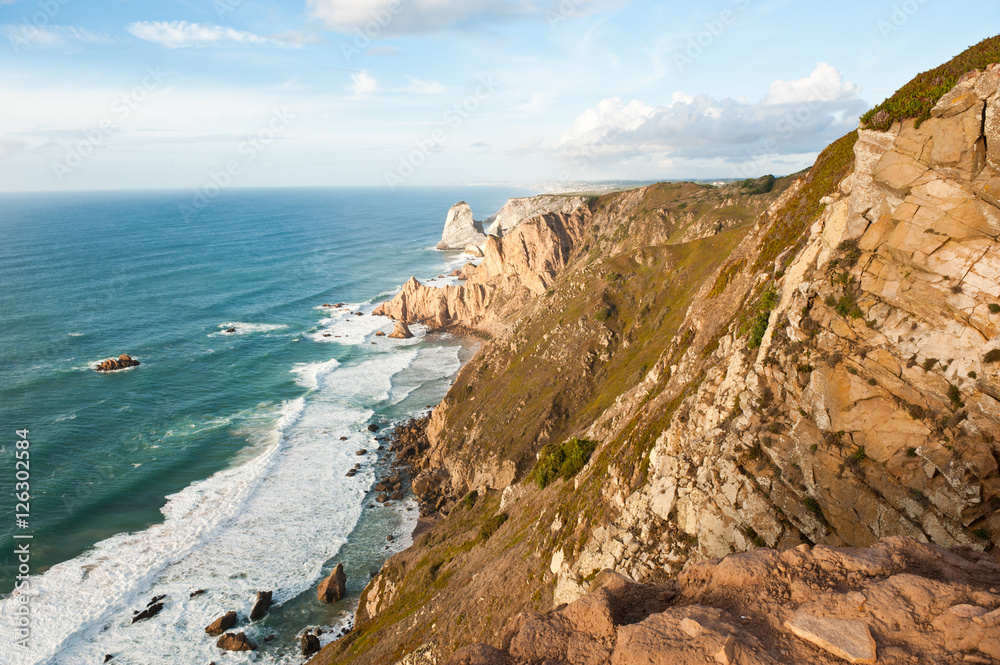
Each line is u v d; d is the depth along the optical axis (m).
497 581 28.00
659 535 18.27
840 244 15.42
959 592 6.11
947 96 13.41
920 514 12.79
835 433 14.45
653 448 21.33
